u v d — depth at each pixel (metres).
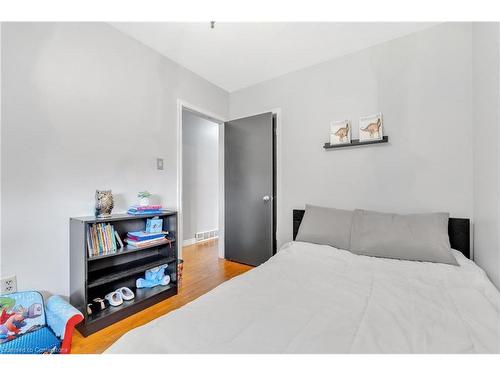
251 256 2.99
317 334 0.80
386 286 1.20
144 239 1.95
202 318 0.90
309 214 2.25
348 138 2.29
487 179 1.48
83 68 1.78
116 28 2.00
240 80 2.99
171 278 2.25
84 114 1.78
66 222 1.67
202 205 4.47
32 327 1.34
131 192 2.11
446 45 1.87
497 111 1.33
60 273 1.64
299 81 2.69
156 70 2.34
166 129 2.44
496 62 1.34
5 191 1.41
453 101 1.84
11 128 1.43
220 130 3.38
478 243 1.65
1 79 1.39
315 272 1.41
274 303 1.03
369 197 2.21
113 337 1.53
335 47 2.27
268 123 2.83
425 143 1.95
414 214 1.82
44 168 1.57
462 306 0.98
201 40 2.17
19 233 1.46
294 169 2.72
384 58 2.15
